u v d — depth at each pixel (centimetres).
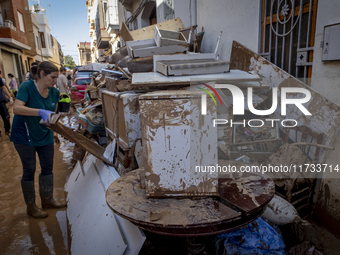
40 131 230
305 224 167
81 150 358
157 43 289
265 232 148
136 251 127
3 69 1386
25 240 209
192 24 439
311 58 212
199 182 124
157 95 113
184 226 106
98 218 181
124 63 374
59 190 302
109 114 282
